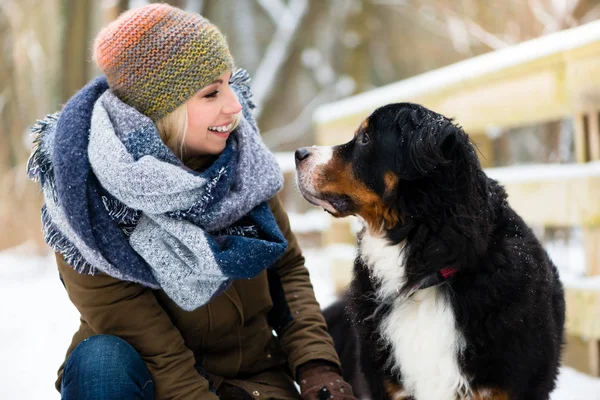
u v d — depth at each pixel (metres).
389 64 13.18
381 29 13.09
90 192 2.03
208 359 2.33
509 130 8.67
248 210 2.20
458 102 4.12
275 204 2.50
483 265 2.16
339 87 12.61
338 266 5.34
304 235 8.16
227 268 2.03
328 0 12.82
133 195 1.99
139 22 2.12
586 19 7.68
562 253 5.00
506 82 3.68
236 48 12.81
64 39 9.39
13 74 10.80
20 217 9.83
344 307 2.82
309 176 2.58
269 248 2.08
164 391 2.12
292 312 2.43
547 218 3.44
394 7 12.96
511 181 3.71
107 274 2.10
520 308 2.12
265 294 2.39
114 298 2.11
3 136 10.73
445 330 2.20
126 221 2.08
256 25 12.93
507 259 2.15
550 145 6.92
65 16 9.32
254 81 12.48
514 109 3.64
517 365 2.12
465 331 2.16
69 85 9.50
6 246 9.78
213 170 2.12
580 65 3.19
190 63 2.11
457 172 2.17
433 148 2.16
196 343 2.31
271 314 2.51
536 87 3.47
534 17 8.80
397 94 4.68
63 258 2.16
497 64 3.74
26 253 9.05
